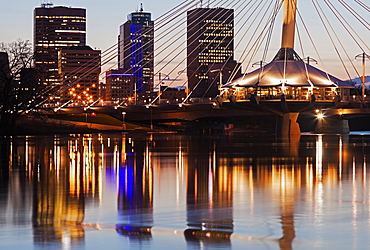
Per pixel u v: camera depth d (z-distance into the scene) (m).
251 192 39.22
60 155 73.25
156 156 72.50
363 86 168.62
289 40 167.38
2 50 137.38
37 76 140.38
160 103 196.50
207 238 26.00
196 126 196.38
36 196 37.41
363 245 24.80
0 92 137.12
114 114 196.00
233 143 108.38
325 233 26.83
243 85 162.38
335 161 65.00
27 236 26.38
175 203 34.78
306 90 158.50
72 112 189.25
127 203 34.81
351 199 36.06
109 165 59.69
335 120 180.25
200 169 55.56
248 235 26.50
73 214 31.33
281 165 59.75
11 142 105.25
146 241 25.56
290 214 31.17
